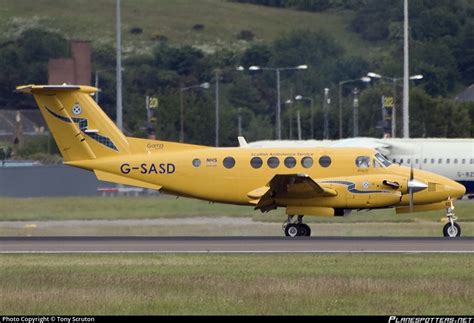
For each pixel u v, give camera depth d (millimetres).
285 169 152875
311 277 100562
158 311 84875
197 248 125375
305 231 147625
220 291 93062
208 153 155500
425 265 108312
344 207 147125
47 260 113750
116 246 128125
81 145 157125
